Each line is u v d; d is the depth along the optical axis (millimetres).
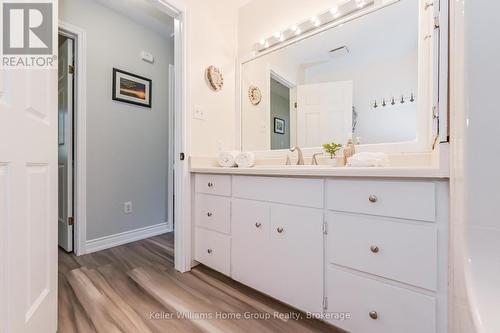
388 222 911
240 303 1342
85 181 2109
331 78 1724
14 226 745
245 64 2182
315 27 1777
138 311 1258
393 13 1468
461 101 508
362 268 974
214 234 1626
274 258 1271
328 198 1070
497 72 447
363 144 1558
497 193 447
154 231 2678
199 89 1879
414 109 1380
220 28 2074
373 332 948
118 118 2359
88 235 2131
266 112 2053
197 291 1469
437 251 811
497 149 448
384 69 1496
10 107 733
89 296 1400
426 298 832
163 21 2500
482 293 423
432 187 817
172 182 2861
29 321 828
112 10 2307
